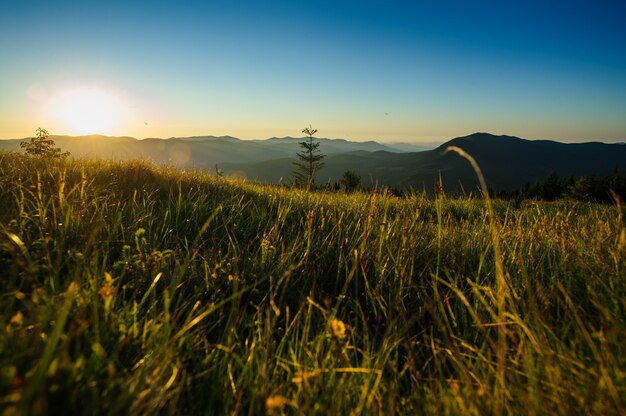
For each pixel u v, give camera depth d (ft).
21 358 4.25
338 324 5.60
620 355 5.49
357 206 16.14
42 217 9.47
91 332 5.43
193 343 6.35
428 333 7.83
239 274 9.06
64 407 3.77
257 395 5.10
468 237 12.89
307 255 10.68
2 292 6.23
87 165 21.09
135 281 8.04
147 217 12.10
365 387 5.03
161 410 4.68
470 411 4.61
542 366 5.59
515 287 8.87
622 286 8.05
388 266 10.34
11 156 20.81
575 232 12.19
